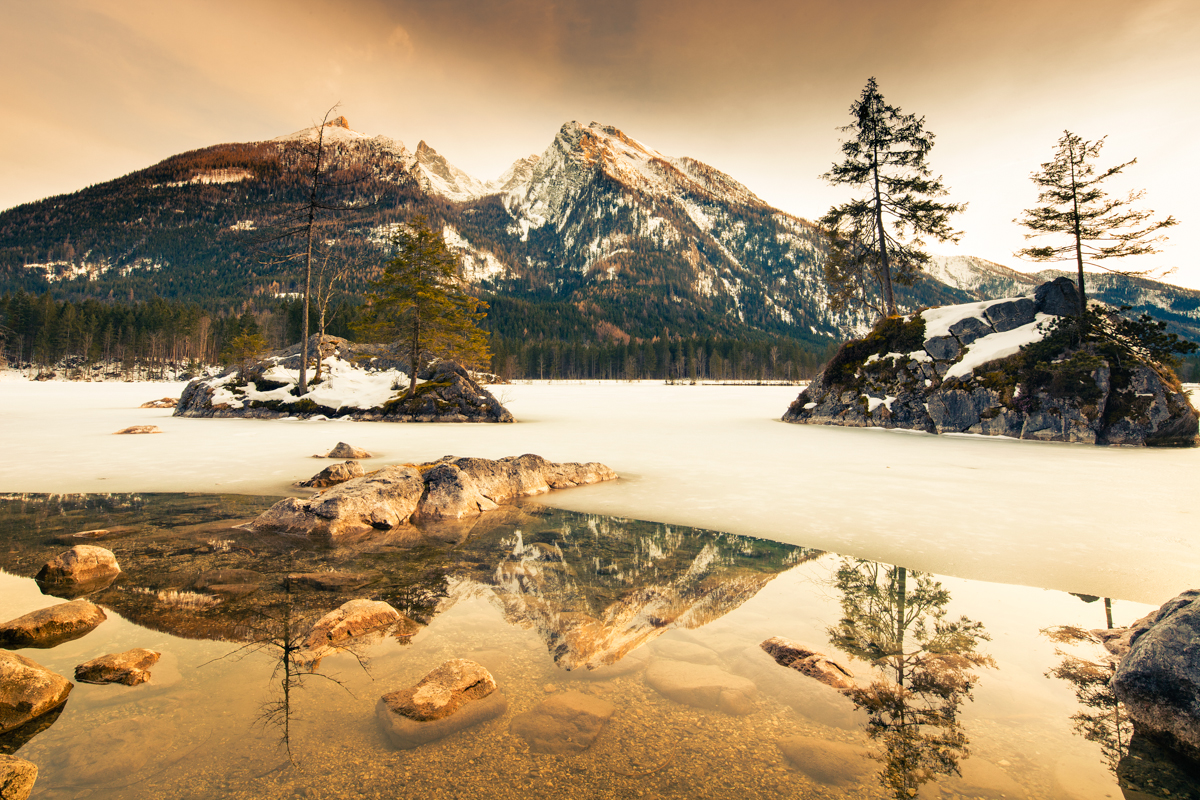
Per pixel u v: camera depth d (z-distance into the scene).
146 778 2.23
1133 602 4.41
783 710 2.79
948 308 21.84
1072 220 19.64
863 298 27.00
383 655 3.38
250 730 2.58
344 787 2.18
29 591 4.43
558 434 17.84
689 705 2.83
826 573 5.12
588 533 6.57
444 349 26.56
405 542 6.14
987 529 6.70
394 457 12.26
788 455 13.33
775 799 2.12
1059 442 16.38
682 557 5.60
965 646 3.58
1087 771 2.33
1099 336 17.25
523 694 2.94
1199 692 2.46
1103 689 3.01
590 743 2.50
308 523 6.55
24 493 8.48
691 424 21.92
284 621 3.88
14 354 76.81
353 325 25.25
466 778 2.25
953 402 18.73
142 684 2.97
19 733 2.54
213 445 14.10
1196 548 5.88
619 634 3.73
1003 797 2.15
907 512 7.63
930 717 2.74
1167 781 2.27
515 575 5.00
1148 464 12.08
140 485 9.05
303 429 18.78
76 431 17.28
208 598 4.33
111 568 4.97
